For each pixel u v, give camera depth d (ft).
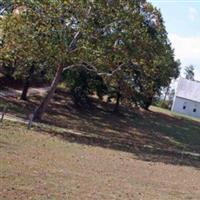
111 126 181.06
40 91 205.36
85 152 102.06
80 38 136.77
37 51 137.49
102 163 90.17
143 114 215.51
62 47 134.41
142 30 140.97
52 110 179.63
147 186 73.05
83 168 79.20
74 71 176.76
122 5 138.10
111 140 138.31
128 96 163.84
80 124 169.27
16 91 201.36
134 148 130.31
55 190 56.24
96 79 183.42
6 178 57.57
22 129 117.60
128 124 190.70
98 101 209.77
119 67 143.13
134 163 99.81
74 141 118.32
